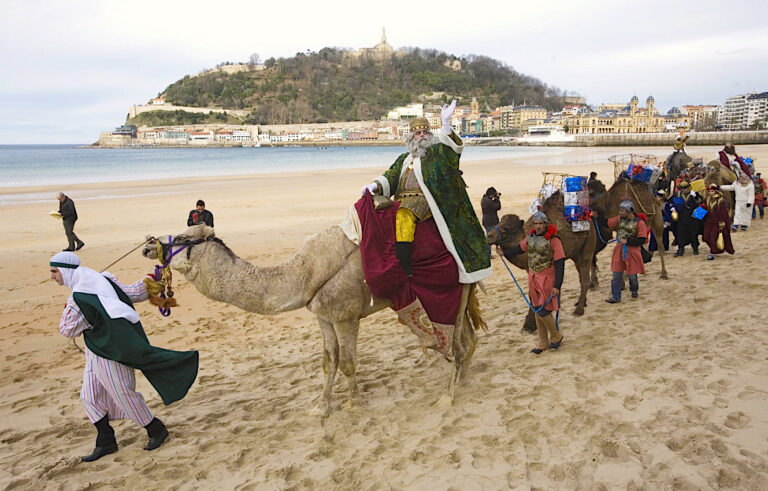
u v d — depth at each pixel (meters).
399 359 7.38
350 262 5.43
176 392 5.13
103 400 5.14
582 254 8.16
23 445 5.54
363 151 149.00
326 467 4.75
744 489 3.86
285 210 23.47
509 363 6.67
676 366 5.95
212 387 6.88
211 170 56.84
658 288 9.41
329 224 19.66
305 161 78.81
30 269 13.70
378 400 6.07
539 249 6.68
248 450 5.16
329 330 5.71
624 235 8.61
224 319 9.94
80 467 5.03
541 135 198.12
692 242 12.12
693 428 4.66
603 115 196.12
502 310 9.22
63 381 7.28
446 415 5.48
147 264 14.02
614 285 8.79
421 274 5.34
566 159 69.75
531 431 4.96
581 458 4.47
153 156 116.25
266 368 7.46
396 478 4.49
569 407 5.31
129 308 5.10
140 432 5.73
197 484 4.65
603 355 6.53
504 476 4.35
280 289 5.33
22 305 10.79
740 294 8.41
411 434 5.19
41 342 8.80
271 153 132.25
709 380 5.50
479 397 5.79
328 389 5.74
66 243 16.88
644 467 4.26
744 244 12.90
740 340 6.46
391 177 5.47
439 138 5.23
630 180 9.59
